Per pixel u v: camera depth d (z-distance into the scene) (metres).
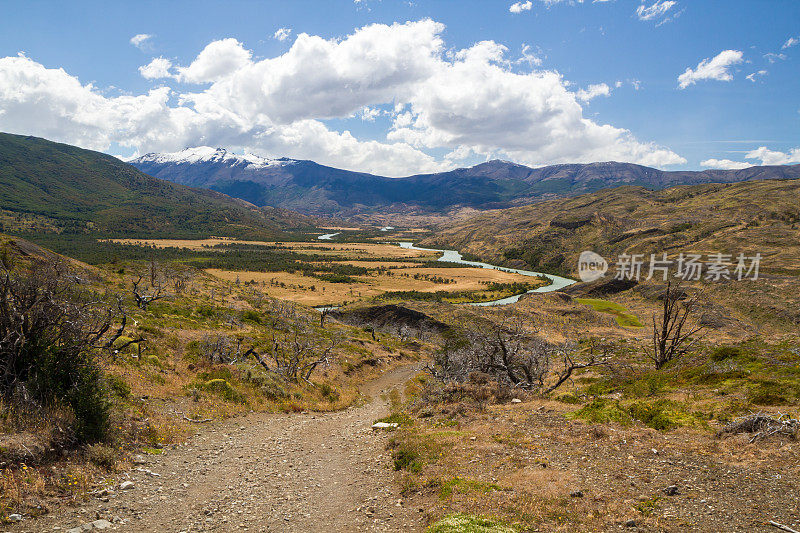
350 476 11.64
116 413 13.38
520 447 12.26
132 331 31.50
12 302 11.89
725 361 23.09
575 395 22.25
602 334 77.19
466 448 12.41
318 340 58.25
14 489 7.87
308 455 14.02
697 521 7.52
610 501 8.48
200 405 19.23
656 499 8.47
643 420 14.16
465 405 18.92
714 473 9.50
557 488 9.20
